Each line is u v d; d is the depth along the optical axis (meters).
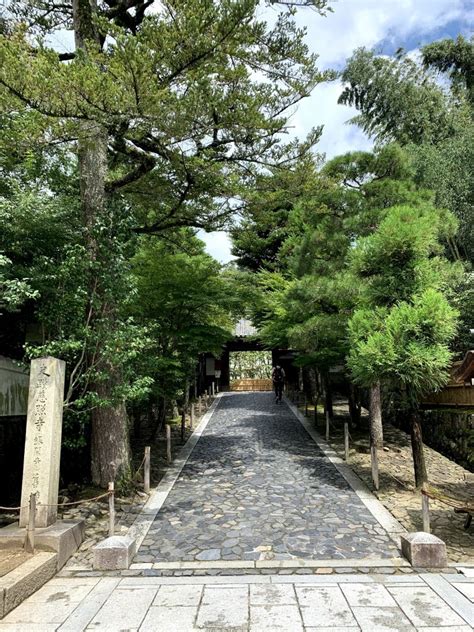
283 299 12.80
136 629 3.85
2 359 8.08
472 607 4.15
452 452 10.86
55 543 5.27
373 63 17.20
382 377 7.89
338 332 11.00
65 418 7.83
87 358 7.94
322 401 21.36
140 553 5.70
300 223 13.54
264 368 36.53
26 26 8.27
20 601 4.36
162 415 13.00
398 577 4.86
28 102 6.20
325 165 11.22
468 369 6.84
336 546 5.79
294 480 9.01
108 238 7.57
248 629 3.83
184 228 13.14
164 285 11.10
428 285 8.40
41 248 7.73
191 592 4.57
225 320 14.91
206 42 6.70
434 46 17.00
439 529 6.34
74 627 3.89
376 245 8.30
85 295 7.18
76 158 9.48
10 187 7.69
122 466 8.22
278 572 5.05
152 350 11.63
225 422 16.58
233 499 7.88
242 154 8.92
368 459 10.62
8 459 8.90
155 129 7.36
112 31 6.15
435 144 16.75
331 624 3.88
